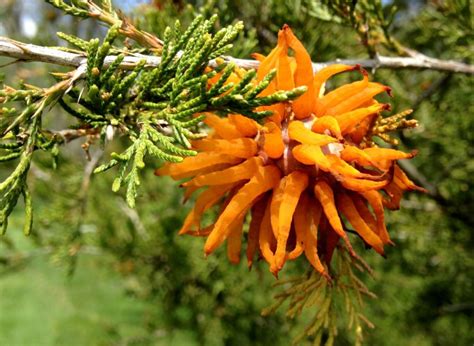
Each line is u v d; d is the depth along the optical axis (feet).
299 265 0.96
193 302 1.04
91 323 1.35
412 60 0.54
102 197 1.00
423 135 0.87
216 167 0.40
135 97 0.37
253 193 0.38
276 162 0.39
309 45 0.65
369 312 1.09
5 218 0.33
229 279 0.99
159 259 1.02
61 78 0.35
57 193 0.95
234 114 0.38
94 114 0.36
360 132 0.40
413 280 1.02
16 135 0.35
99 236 0.99
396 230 0.88
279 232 0.37
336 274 0.45
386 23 0.56
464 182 0.86
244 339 1.08
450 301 1.00
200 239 0.93
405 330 1.09
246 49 0.56
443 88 0.80
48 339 1.72
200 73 0.38
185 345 1.40
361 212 0.40
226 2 0.58
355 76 0.75
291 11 0.62
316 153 0.36
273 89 0.38
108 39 0.33
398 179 0.40
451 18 0.66
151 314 1.16
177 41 0.38
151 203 1.00
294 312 0.43
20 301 1.95
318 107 0.39
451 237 0.89
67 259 0.88
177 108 0.35
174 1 0.62
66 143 0.45
